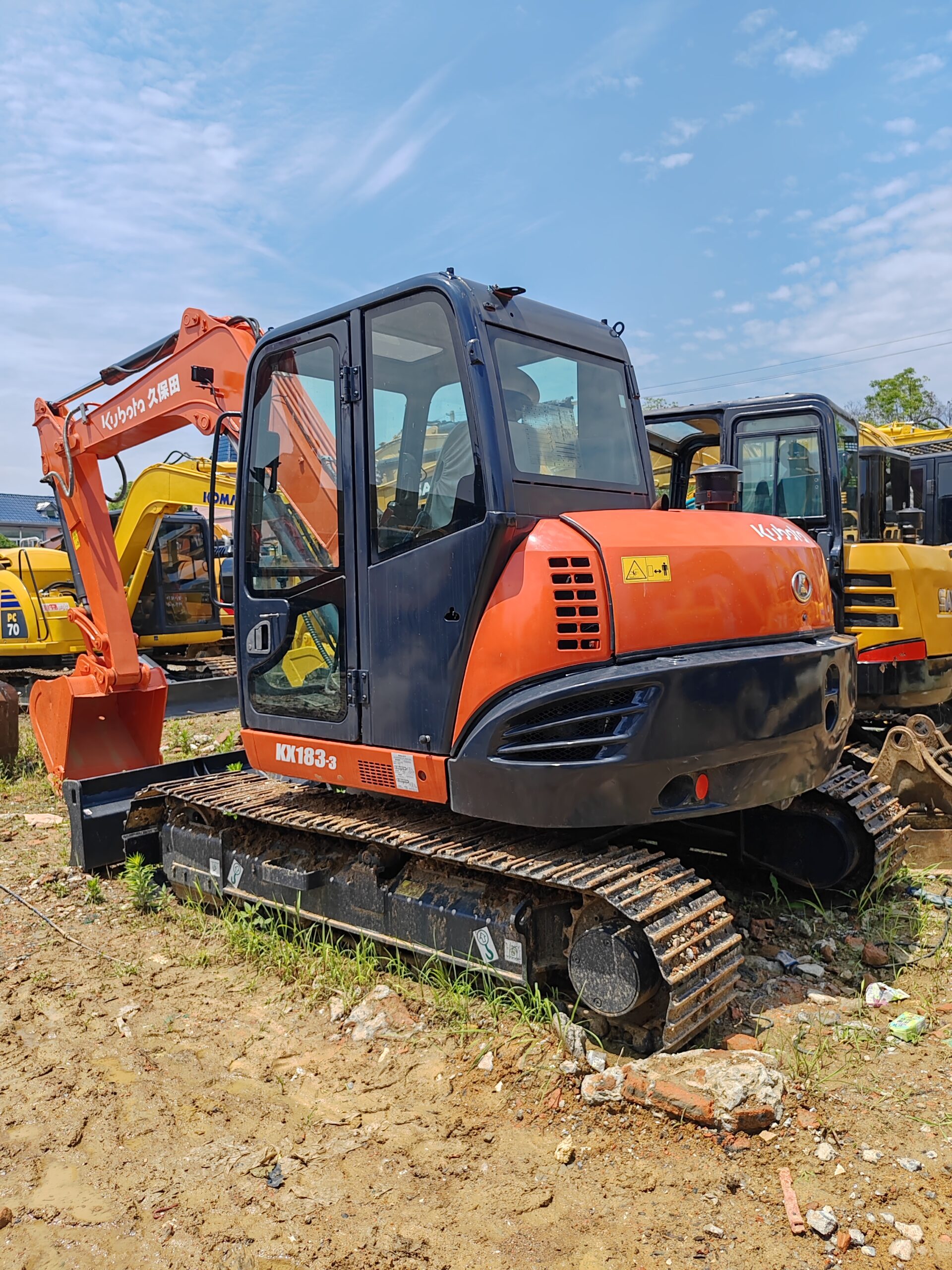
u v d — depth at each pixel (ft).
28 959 14.99
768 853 16.25
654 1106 10.07
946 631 22.08
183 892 17.07
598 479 13.60
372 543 12.91
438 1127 10.27
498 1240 8.53
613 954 10.89
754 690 11.81
